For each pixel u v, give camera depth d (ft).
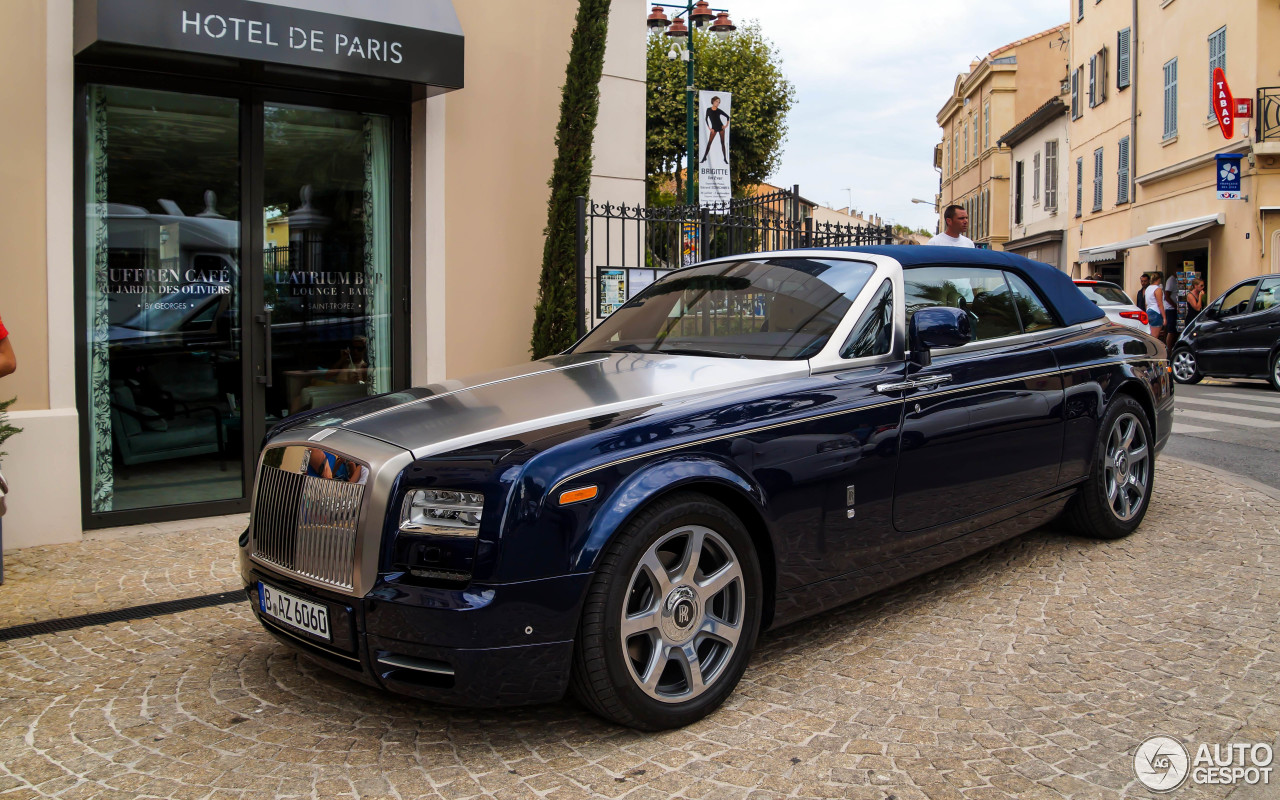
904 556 12.50
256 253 20.84
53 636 13.17
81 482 18.88
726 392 11.03
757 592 10.67
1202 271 70.95
